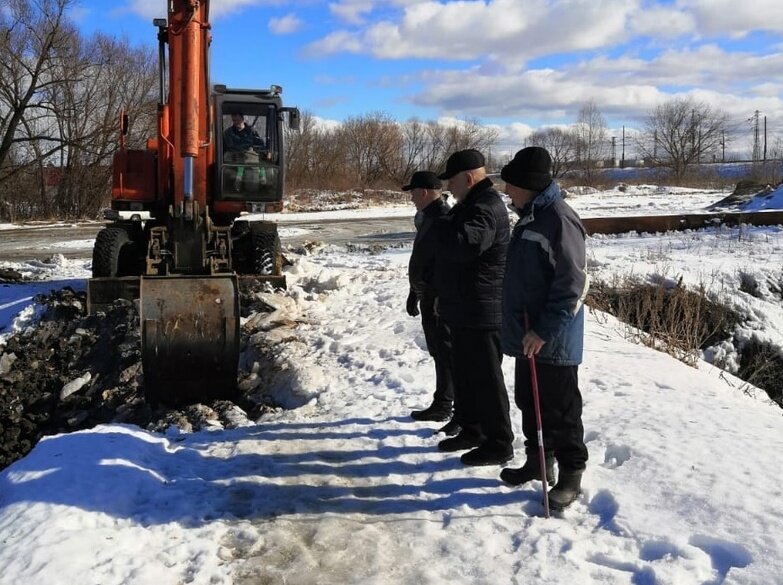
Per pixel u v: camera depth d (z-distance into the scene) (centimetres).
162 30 968
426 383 641
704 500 380
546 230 379
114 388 819
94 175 3114
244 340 840
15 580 329
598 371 650
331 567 356
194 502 420
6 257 1753
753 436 469
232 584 342
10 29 2750
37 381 895
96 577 336
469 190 438
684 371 661
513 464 465
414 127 5062
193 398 712
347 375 692
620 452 464
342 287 1088
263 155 1015
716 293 1059
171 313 692
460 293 446
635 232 1728
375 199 3966
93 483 423
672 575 321
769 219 1711
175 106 927
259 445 513
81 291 1120
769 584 306
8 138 2809
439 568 351
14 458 779
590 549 356
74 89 3003
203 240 942
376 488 441
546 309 377
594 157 5925
